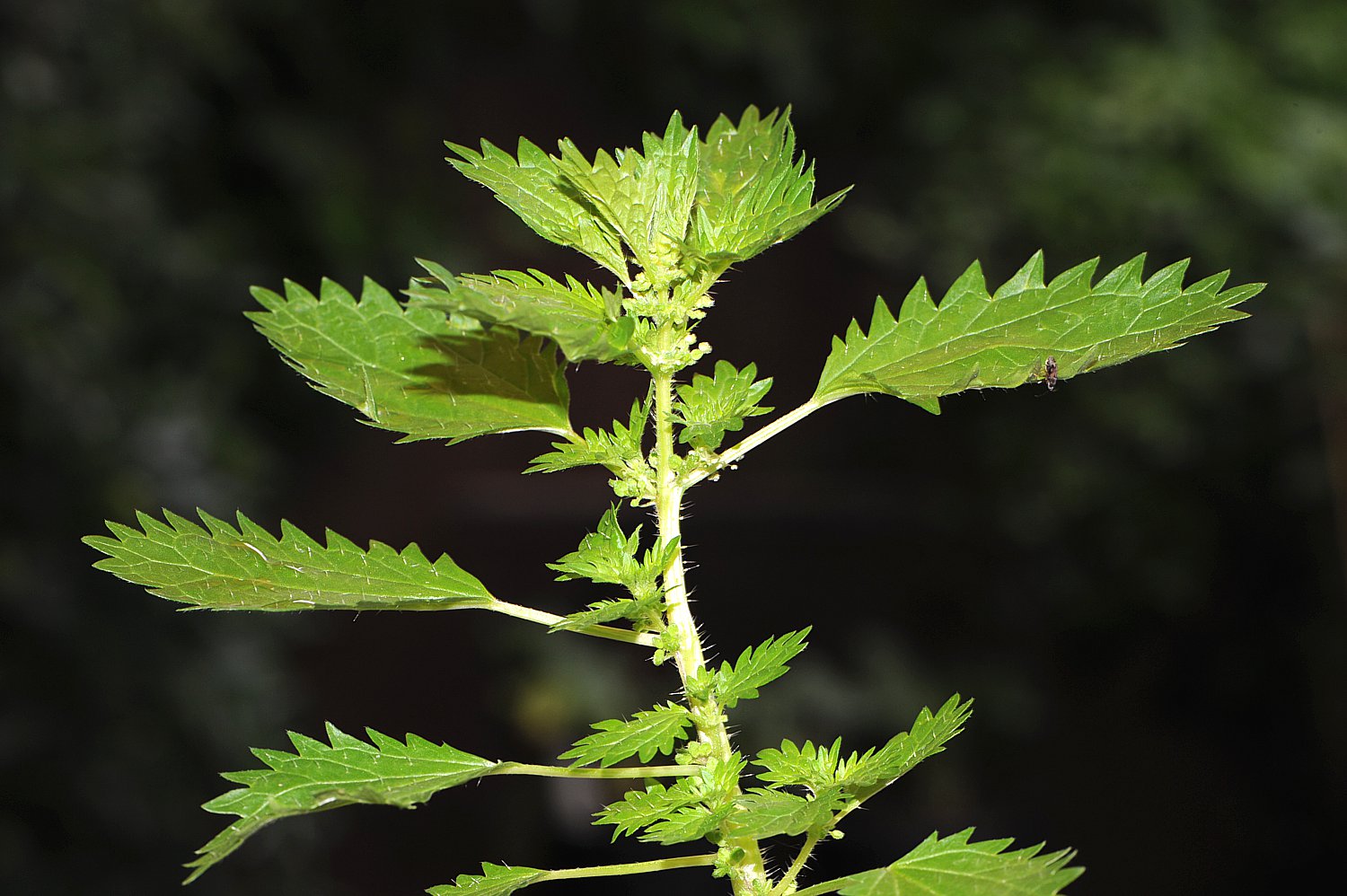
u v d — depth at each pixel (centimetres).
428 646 1090
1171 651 1151
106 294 770
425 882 1016
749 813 110
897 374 129
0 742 684
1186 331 124
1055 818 1123
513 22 1156
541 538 1138
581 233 128
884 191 1197
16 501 715
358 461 1057
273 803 114
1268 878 1065
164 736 750
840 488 1193
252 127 938
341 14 1019
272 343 124
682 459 124
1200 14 1145
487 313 103
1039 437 1096
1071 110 1092
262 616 834
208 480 811
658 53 1191
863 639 1144
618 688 1105
